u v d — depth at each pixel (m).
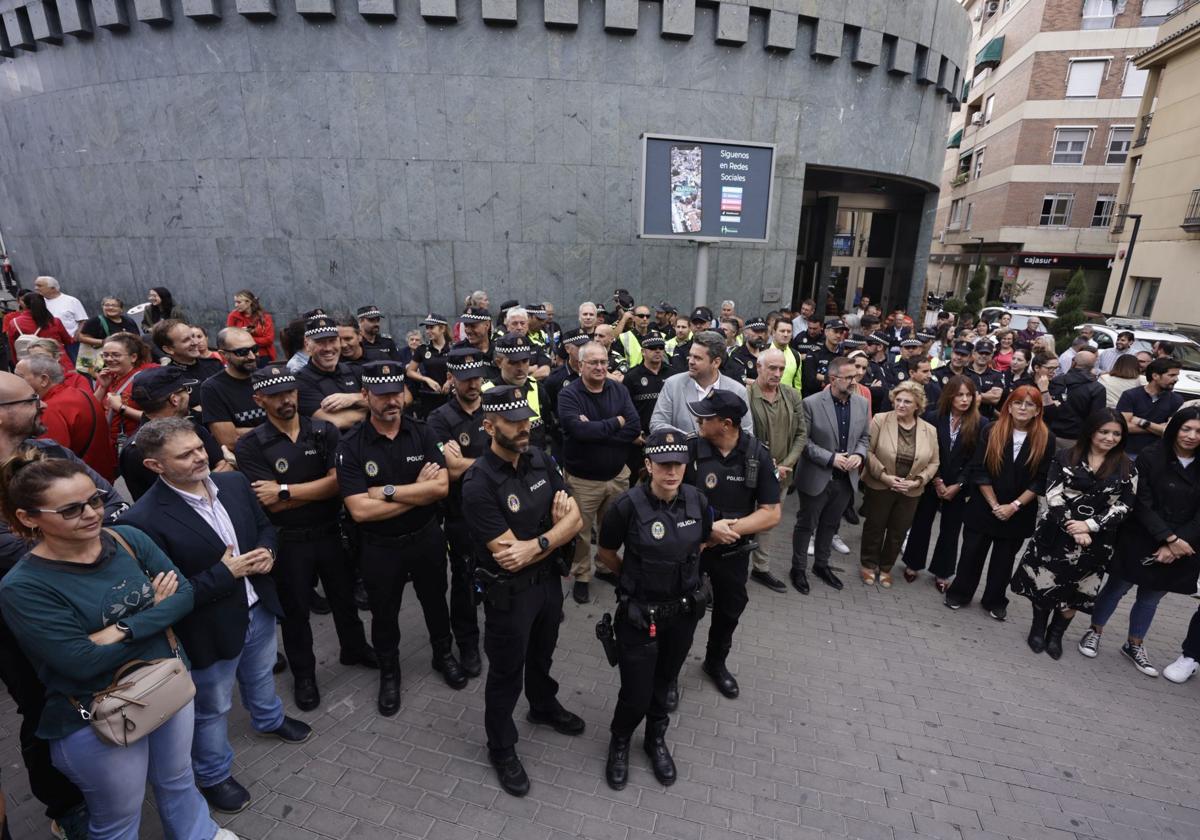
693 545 2.84
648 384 5.46
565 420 4.39
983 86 31.58
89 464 3.86
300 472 3.22
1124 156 25.34
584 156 9.80
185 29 9.24
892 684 3.84
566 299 10.31
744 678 3.87
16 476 1.88
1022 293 27.39
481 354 4.73
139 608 2.16
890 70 11.05
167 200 10.02
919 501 5.13
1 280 12.52
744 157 9.04
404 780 2.98
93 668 1.98
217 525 2.63
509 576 2.81
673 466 2.74
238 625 2.65
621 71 9.56
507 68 9.31
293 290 10.02
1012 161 27.56
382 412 3.12
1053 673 3.99
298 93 9.27
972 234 31.58
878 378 7.17
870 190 14.94
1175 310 17.33
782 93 10.31
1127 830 2.84
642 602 2.82
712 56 9.80
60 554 2.00
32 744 2.38
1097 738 3.42
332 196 9.62
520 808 2.85
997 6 31.19
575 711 3.54
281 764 3.05
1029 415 4.23
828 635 4.37
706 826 2.79
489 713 2.89
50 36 9.85
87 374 6.01
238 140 9.54
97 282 11.09
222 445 3.85
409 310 10.08
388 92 9.26
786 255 11.16
